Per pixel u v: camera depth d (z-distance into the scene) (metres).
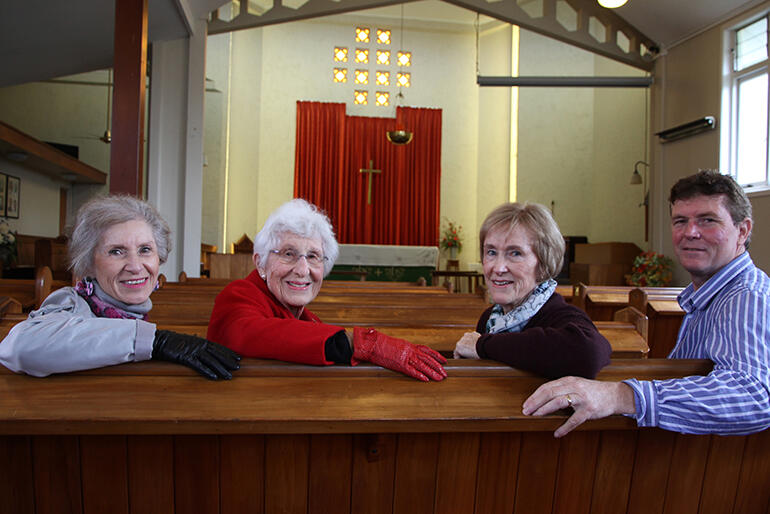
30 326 0.97
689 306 1.42
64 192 10.27
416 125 11.55
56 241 6.77
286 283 1.33
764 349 1.06
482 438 1.03
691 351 1.37
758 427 1.00
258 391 0.96
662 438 1.10
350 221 11.41
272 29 11.29
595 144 9.97
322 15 6.58
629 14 6.55
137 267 1.20
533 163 10.48
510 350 1.09
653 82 6.98
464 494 1.04
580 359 1.03
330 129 11.31
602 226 9.74
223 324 1.21
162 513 0.97
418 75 11.67
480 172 11.60
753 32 5.60
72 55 5.67
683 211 1.43
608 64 9.57
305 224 1.31
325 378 1.01
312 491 1.00
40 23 5.00
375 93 11.59
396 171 11.54
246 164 10.85
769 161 5.40
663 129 6.79
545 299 1.27
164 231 1.30
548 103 10.44
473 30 11.63
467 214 11.76
